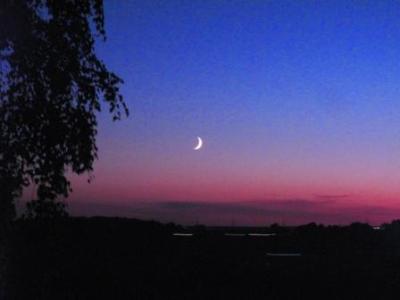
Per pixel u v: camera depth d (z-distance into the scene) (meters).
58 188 10.81
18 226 10.84
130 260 36.56
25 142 10.55
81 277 25.23
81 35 10.85
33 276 11.14
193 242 55.78
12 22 10.29
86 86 10.96
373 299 25.55
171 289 27.28
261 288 28.53
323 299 25.56
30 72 10.52
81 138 10.89
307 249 56.94
